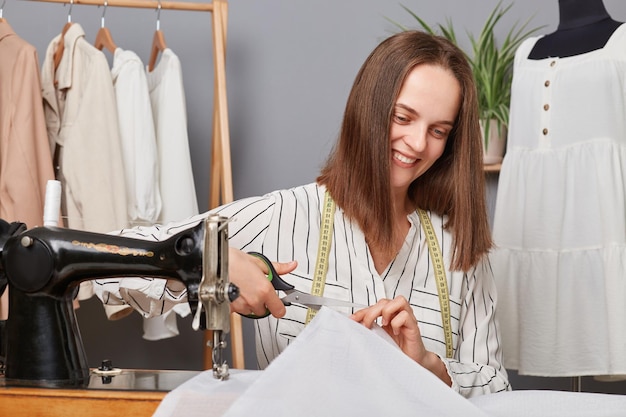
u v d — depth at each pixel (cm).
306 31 347
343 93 347
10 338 110
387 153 150
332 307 154
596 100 248
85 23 338
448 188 166
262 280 121
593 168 247
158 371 116
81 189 264
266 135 347
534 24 340
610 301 243
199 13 343
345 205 156
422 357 133
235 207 158
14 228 115
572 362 249
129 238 110
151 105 291
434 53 151
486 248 168
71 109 271
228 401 89
